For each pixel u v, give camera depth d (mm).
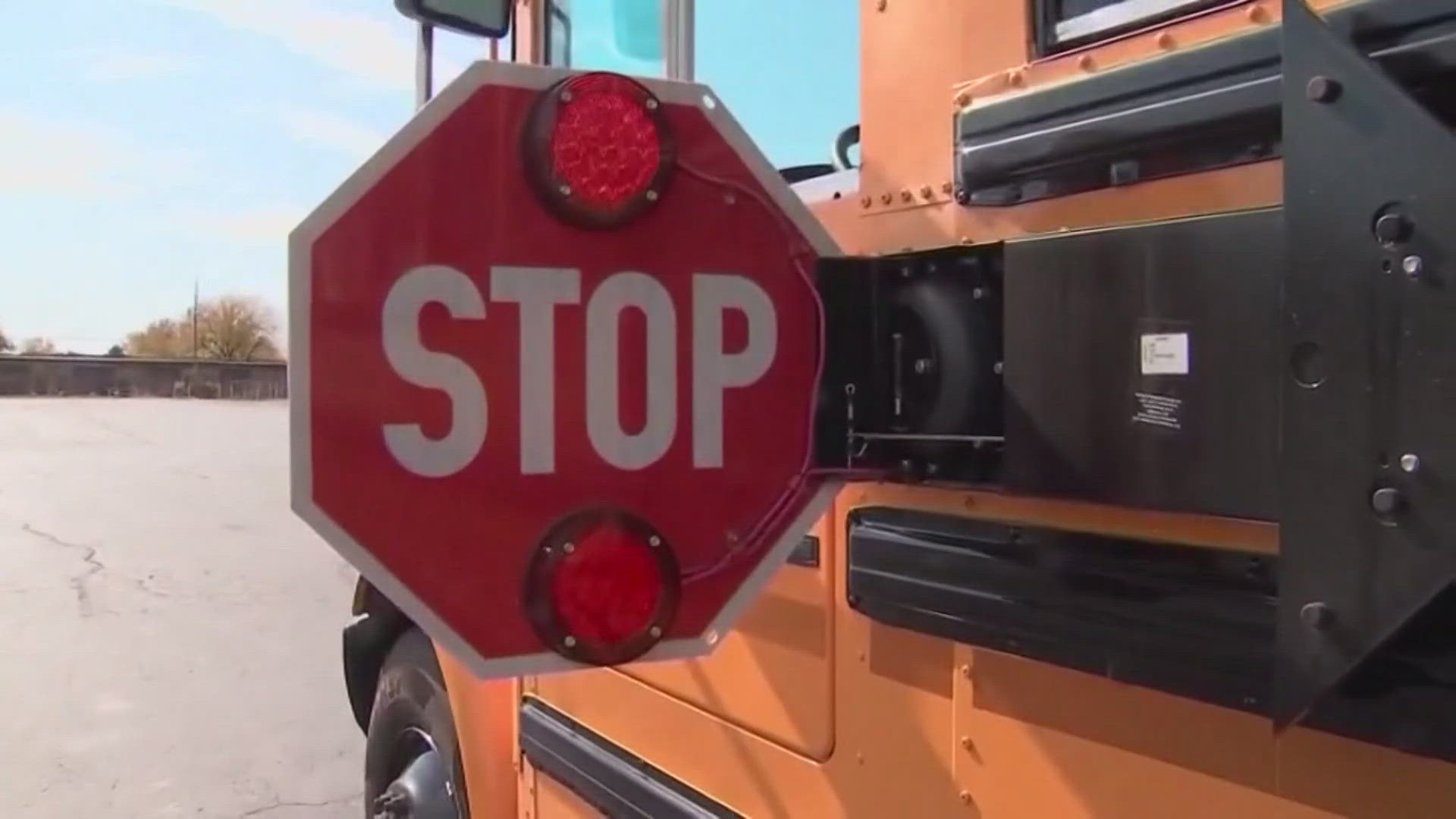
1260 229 975
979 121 1270
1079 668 1155
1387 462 823
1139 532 1103
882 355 1345
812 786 1570
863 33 1442
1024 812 1241
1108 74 1133
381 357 1115
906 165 1377
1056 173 1181
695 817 1804
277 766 5262
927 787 1370
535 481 1170
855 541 1463
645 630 1198
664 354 1225
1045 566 1189
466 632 1136
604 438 1197
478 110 1146
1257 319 978
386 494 1114
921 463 1302
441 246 1135
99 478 16250
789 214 1293
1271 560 986
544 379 1173
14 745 5504
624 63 1958
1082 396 1126
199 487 15461
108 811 4715
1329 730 930
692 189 1238
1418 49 863
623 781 2008
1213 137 1036
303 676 6738
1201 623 1034
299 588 9320
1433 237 797
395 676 3018
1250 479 980
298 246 1088
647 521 1208
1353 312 843
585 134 1163
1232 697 1013
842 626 1514
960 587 1293
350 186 1105
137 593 9008
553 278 1176
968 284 1253
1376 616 830
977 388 1243
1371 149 832
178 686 6508
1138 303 1073
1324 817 967
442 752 2740
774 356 1281
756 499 1270
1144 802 1114
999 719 1272
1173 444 1042
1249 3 1024
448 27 2434
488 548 1148
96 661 7023
